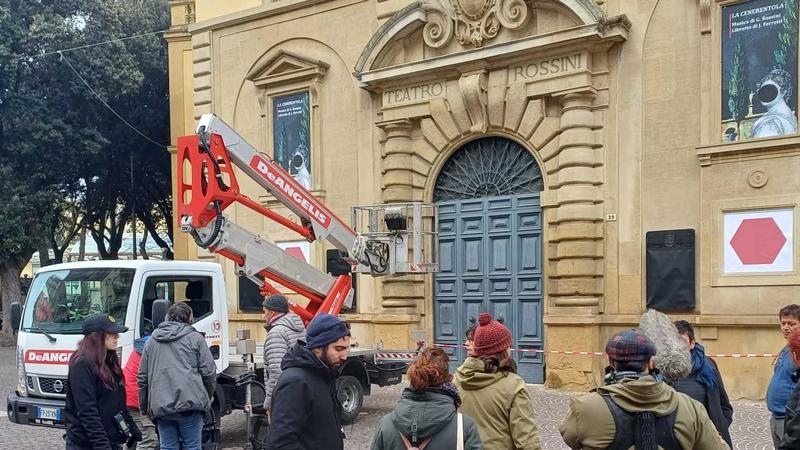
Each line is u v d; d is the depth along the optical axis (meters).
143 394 6.06
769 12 10.87
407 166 14.45
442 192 14.28
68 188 28.39
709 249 11.21
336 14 15.62
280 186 8.42
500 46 12.86
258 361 9.09
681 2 11.66
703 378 4.38
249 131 16.95
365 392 9.99
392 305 14.34
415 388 3.35
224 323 8.55
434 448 3.23
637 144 11.99
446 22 13.62
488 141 13.70
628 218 12.03
